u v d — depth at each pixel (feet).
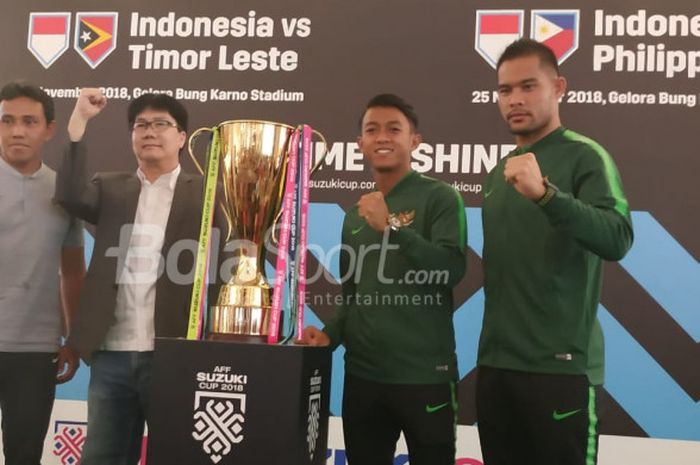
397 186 6.56
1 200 6.98
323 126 6.84
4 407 6.93
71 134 7.05
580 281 5.62
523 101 5.92
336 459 6.67
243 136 5.28
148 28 7.11
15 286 6.95
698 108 6.38
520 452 5.78
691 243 6.33
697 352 6.28
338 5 6.89
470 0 6.72
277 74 6.93
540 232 5.67
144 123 6.99
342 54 6.86
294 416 4.54
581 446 5.51
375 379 6.09
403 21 6.81
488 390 5.81
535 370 5.57
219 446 4.60
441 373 6.07
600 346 6.13
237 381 4.61
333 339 6.24
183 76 7.04
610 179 5.57
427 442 6.00
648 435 6.32
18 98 7.13
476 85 6.67
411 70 6.76
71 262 6.98
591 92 6.51
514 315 5.71
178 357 4.68
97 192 7.00
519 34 6.64
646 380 6.34
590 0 6.55
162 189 6.93
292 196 5.13
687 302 6.31
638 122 6.44
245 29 7.00
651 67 6.46
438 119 6.69
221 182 6.76
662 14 6.47
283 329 5.39
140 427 6.79
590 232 5.09
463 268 6.25
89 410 6.79
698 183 6.35
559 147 5.81
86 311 6.89
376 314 6.15
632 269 6.39
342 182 6.79
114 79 7.11
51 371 6.90
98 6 7.19
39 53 7.22
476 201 6.62
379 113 6.65
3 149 7.05
